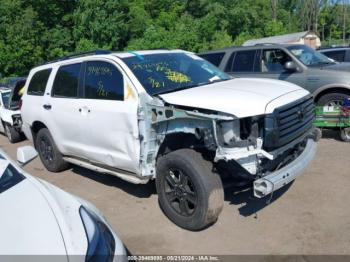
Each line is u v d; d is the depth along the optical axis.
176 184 4.36
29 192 2.96
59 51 40.59
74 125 5.60
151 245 4.16
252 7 52.78
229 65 9.13
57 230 2.56
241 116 3.90
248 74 8.78
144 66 5.02
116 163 5.06
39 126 6.79
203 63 5.66
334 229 4.16
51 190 3.12
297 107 4.34
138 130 4.60
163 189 4.50
